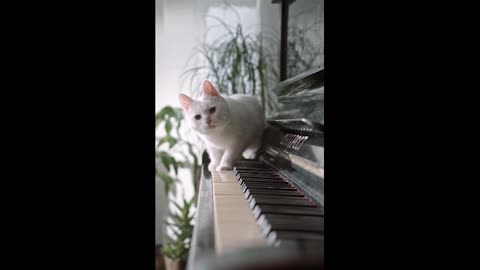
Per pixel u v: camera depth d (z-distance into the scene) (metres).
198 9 3.31
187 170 3.45
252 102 2.11
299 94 1.50
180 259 2.87
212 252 0.63
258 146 2.09
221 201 1.01
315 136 1.09
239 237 0.69
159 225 3.43
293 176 1.17
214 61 3.02
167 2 3.31
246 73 2.65
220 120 1.82
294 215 0.79
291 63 1.75
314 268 0.51
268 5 2.83
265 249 0.51
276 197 0.96
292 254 0.51
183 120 3.37
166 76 3.39
